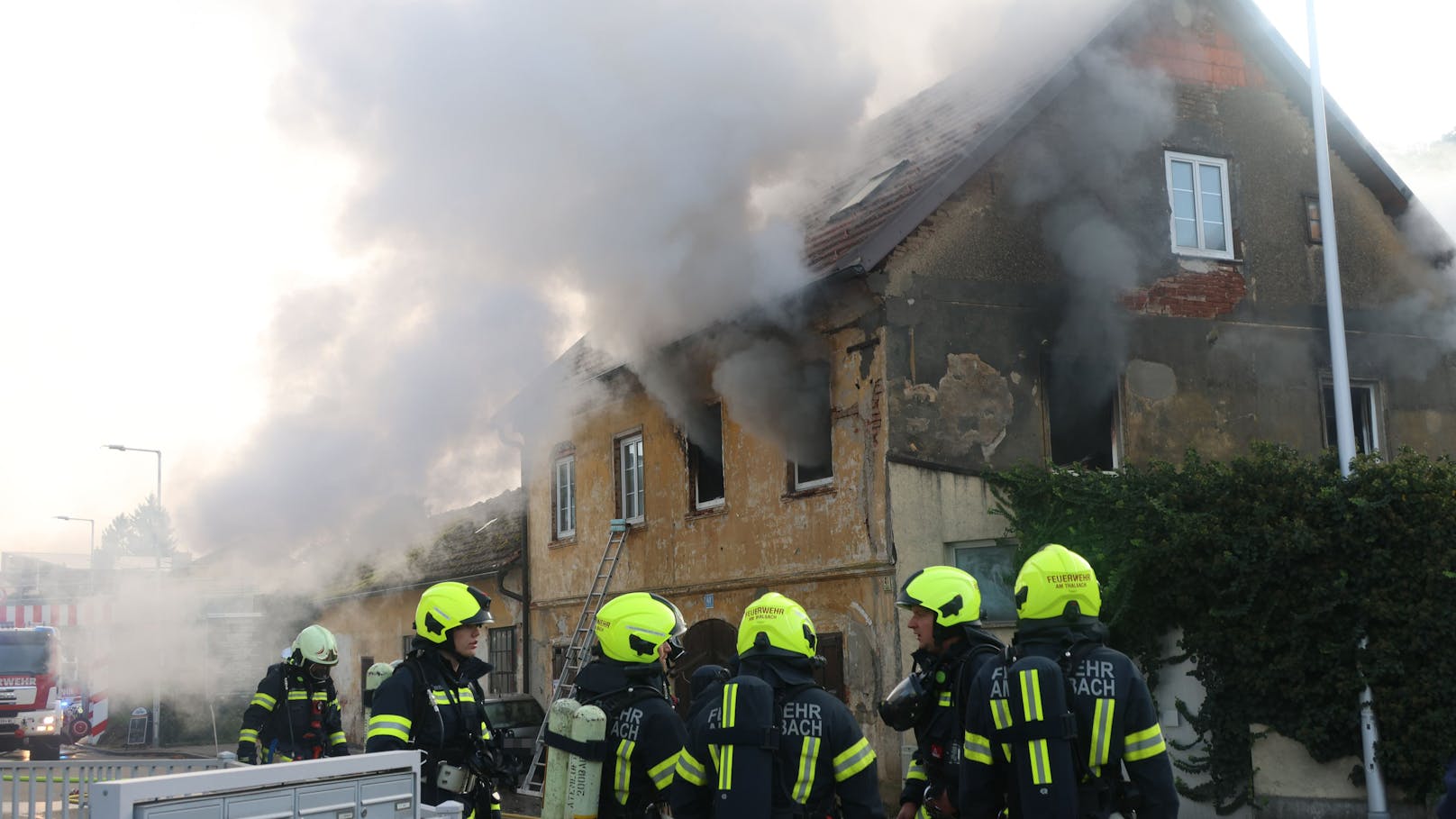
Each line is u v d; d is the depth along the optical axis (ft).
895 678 40.50
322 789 14.71
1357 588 33.91
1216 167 47.19
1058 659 15.01
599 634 17.04
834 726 14.93
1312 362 47.24
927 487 41.29
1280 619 34.86
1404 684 33.30
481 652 69.36
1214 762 36.14
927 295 42.22
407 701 17.30
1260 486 35.40
